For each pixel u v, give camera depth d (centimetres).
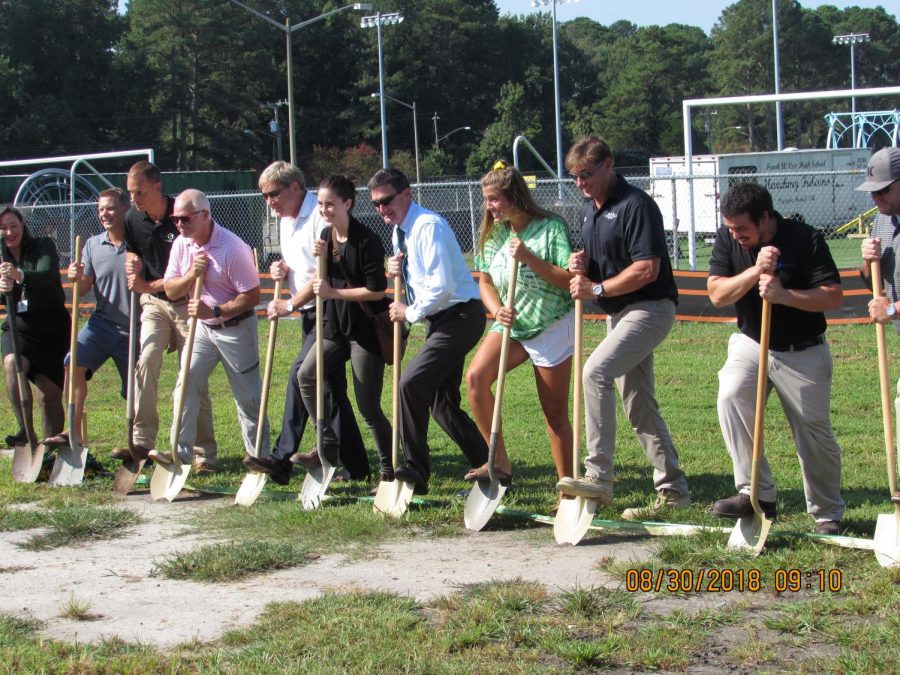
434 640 425
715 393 995
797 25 8444
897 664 383
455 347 625
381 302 660
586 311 1460
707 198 2753
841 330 1331
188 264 719
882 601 443
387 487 645
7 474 775
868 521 554
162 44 6231
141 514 660
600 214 579
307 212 686
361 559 549
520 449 806
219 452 832
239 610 479
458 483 709
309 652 420
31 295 761
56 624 470
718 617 438
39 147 5616
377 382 661
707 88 8712
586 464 582
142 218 744
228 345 720
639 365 599
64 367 783
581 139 577
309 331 700
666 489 615
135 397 752
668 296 582
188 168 6400
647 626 433
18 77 5484
